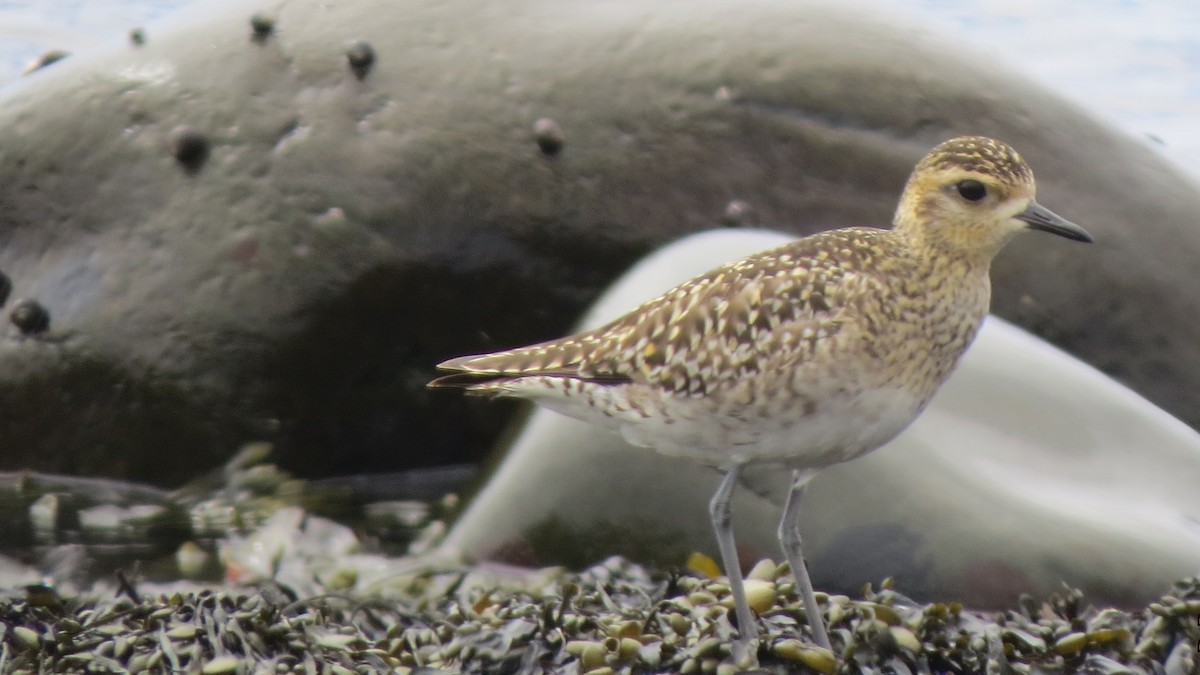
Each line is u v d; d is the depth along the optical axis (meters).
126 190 12.62
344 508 11.91
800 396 8.26
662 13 13.60
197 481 12.34
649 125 12.99
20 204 12.73
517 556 10.01
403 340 12.61
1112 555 9.35
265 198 12.48
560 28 13.41
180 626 8.58
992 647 8.38
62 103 12.95
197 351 12.28
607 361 8.55
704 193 12.86
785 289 8.31
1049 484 9.98
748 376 8.25
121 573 9.50
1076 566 9.31
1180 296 12.95
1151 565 9.32
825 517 9.68
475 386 8.87
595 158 12.84
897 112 13.24
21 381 12.48
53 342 12.41
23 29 20.67
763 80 13.20
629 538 9.88
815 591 9.38
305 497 12.14
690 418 8.43
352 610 9.23
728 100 13.12
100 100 12.91
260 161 12.57
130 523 11.59
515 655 8.29
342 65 12.95
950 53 13.77
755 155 12.99
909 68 13.47
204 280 12.34
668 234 12.77
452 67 13.04
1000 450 10.17
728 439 8.44
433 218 12.55
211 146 12.62
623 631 8.39
